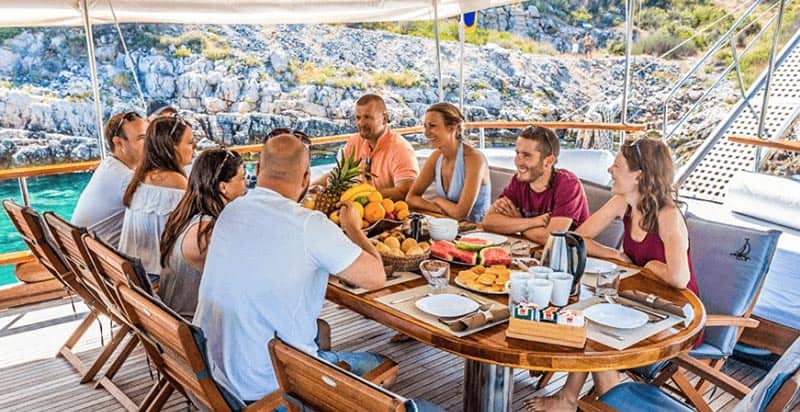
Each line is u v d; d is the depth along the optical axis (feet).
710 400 8.24
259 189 5.55
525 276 5.71
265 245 5.26
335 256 5.40
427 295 6.05
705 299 7.65
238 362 5.41
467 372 6.74
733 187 16.15
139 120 9.46
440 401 8.35
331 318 11.13
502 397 6.68
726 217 15.69
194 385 5.29
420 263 6.61
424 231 7.91
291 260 5.28
